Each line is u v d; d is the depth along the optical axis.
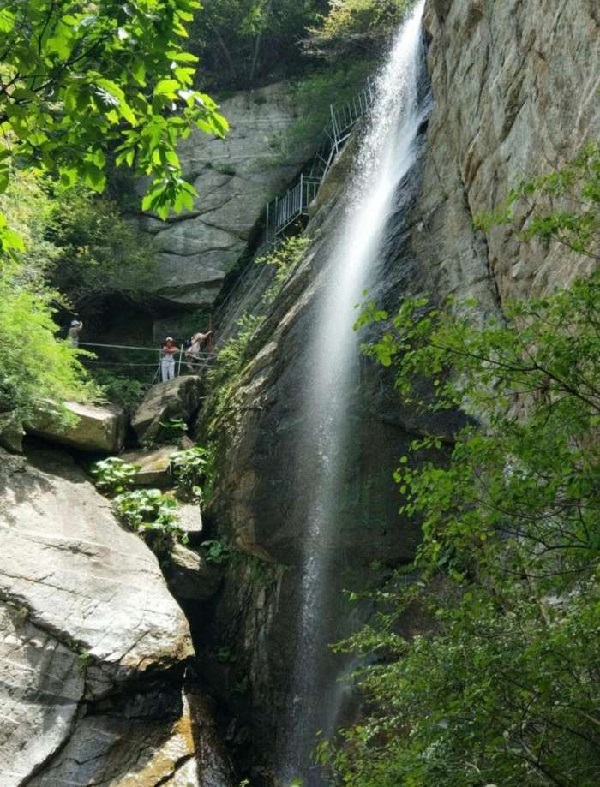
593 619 2.83
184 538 11.04
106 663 7.87
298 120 20.98
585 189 3.29
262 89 22.69
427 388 8.50
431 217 9.75
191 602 10.79
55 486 10.75
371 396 9.07
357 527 8.80
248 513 10.09
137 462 12.71
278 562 9.88
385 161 12.59
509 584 3.43
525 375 3.14
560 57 6.25
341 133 19.19
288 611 9.49
